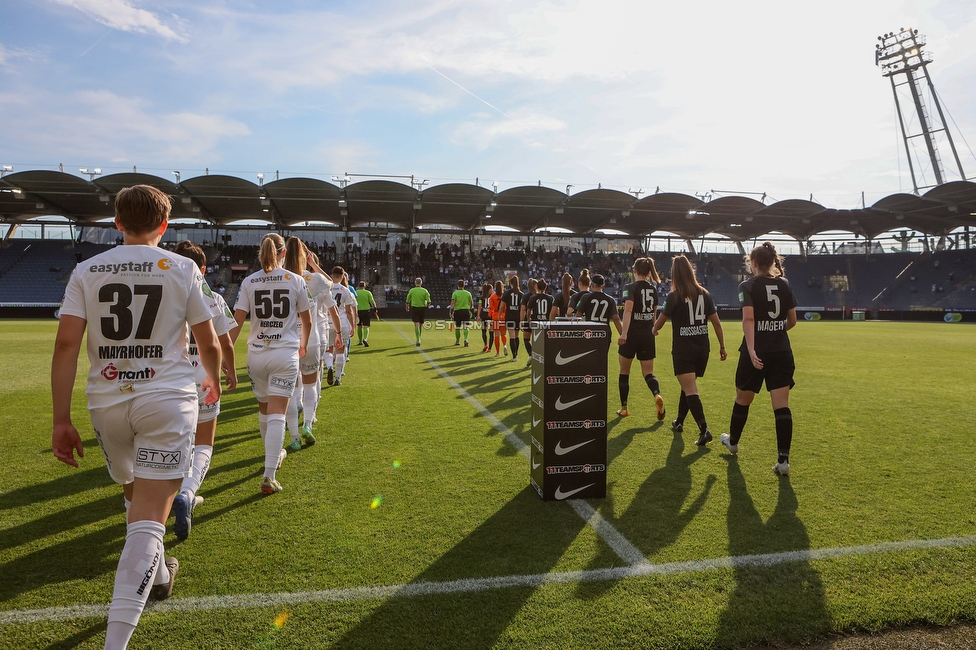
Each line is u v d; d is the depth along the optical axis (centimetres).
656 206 3444
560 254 4178
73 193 2920
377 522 312
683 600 235
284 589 239
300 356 391
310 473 399
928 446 486
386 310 3097
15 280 3219
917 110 4322
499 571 256
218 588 240
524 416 593
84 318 193
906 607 231
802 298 4294
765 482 388
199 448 318
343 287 934
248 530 300
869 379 895
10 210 3322
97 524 309
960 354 1295
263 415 400
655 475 404
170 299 200
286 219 3691
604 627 214
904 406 671
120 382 193
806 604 233
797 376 929
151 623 214
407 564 263
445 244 4028
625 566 263
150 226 207
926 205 3391
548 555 273
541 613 223
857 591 244
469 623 216
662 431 546
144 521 191
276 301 376
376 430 528
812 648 209
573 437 350
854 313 3581
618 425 573
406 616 221
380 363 1058
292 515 322
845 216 3709
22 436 498
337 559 267
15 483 375
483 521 314
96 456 443
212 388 219
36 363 990
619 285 4028
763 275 421
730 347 1480
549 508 335
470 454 448
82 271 195
